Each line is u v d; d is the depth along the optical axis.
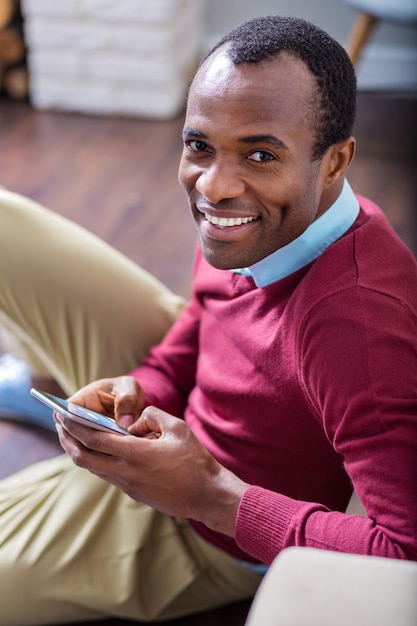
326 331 1.20
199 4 3.78
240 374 1.38
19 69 3.75
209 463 1.30
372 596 0.74
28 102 3.77
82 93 3.68
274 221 1.22
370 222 1.32
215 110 1.18
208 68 1.21
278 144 1.17
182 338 1.68
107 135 3.57
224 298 1.45
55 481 1.65
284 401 1.31
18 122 3.66
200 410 1.51
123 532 1.57
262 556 1.24
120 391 1.48
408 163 3.35
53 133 3.58
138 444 1.28
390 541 1.13
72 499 1.60
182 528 1.59
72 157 3.42
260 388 1.34
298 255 1.30
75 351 1.83
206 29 3.93
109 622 1.73
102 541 1.58
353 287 1.22
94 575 1.58
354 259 1.25
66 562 1.57
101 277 1.79
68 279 1.77
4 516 1.63
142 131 3.60
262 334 1.33
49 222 1.80
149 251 2.91
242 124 1.17
